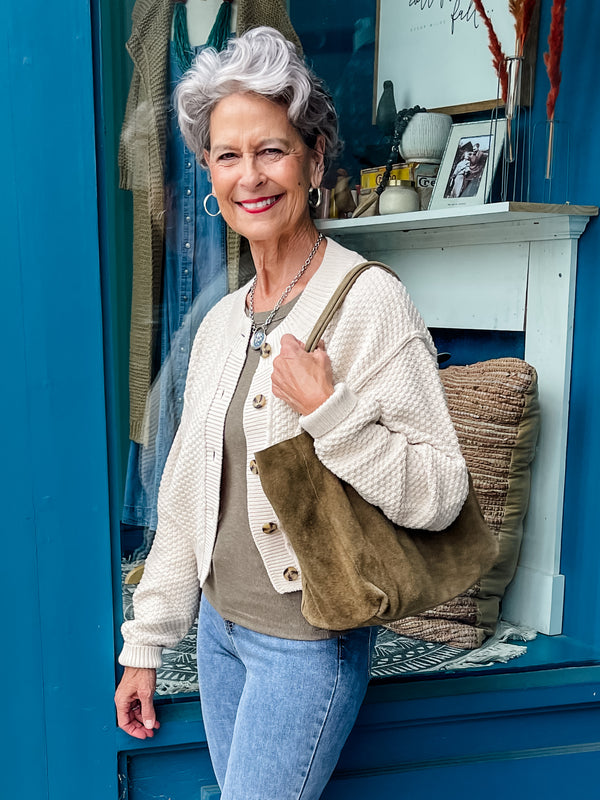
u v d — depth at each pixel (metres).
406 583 1.00
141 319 1.45
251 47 1.05
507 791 1.55
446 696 1.47
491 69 1.77
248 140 1.07
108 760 1.38
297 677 1.06
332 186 1.90
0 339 1.28
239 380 1.13
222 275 1.55
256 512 1.08
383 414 1.00
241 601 1.13
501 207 1.60
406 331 1.03
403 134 1.85
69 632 1.35
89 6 1.24
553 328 1.79
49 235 1.27
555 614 1.80
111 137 1.34
